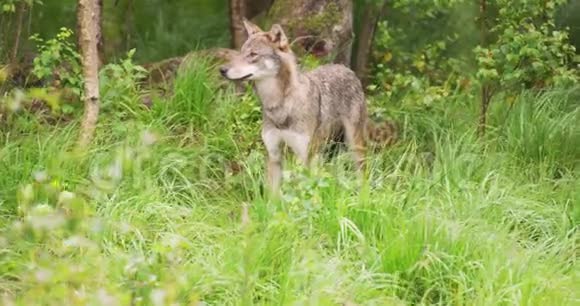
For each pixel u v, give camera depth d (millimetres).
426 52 16438
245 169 13719
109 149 13570
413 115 15398
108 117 14609
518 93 15594
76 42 17984
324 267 10578
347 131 14383
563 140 14945
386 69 16172
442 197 12727
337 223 11641
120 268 10000
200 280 10344
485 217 12391
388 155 14180
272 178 13664
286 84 13516
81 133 13742
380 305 10398
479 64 15078
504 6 15078
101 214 11867
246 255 10305
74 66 14852
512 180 13742
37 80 15594
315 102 13789
